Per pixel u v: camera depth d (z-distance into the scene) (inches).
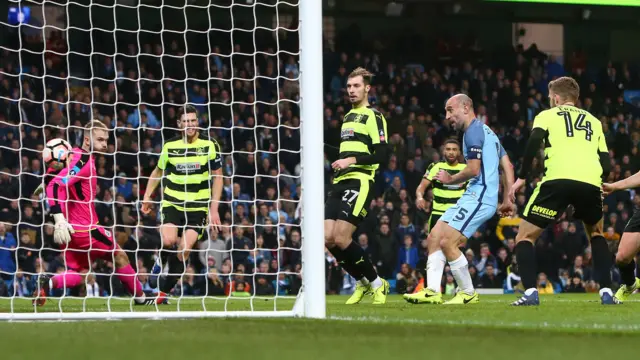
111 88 1742.1
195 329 450.0
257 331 434.6
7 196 1455.5
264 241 1473.9
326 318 570.9
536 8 2044.8
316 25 606.9
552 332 430.3
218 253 1437.0
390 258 1542.8
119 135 1619.1
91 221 790.5
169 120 1737.2
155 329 451.5
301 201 603.8
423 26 2050.9
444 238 831.1
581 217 788.6
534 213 764.6
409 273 1504.7
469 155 805.9
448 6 2033.7
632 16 2092.8
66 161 776.3
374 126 837.8
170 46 1829.5
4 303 922.1
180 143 866.1
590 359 312.7
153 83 1771.7
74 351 337.1
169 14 1850.4
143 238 1428.4
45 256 1362.0
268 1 1877.5
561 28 2119.8
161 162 868.6
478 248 1619.1
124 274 813.9
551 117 764.0
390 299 1088.2
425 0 1909.4
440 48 2025.1
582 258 1653.5
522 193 1749.5
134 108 1731.1
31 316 548.1
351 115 853.2
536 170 1818.4
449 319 565.3
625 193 1797.5
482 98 1930.4
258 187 1596.9
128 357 315.0
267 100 1802.4
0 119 1616.6
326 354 325.1
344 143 850.8
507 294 1448.1
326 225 843.4
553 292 1615.4
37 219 1379.2
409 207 1665.8
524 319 569.3
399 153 1752.0
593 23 2113.7
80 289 1314.0
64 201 767.7
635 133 1940.2
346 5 1996.8
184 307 788.6
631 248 852.6
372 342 373.4
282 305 832.9
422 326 473.4
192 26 1863.9
